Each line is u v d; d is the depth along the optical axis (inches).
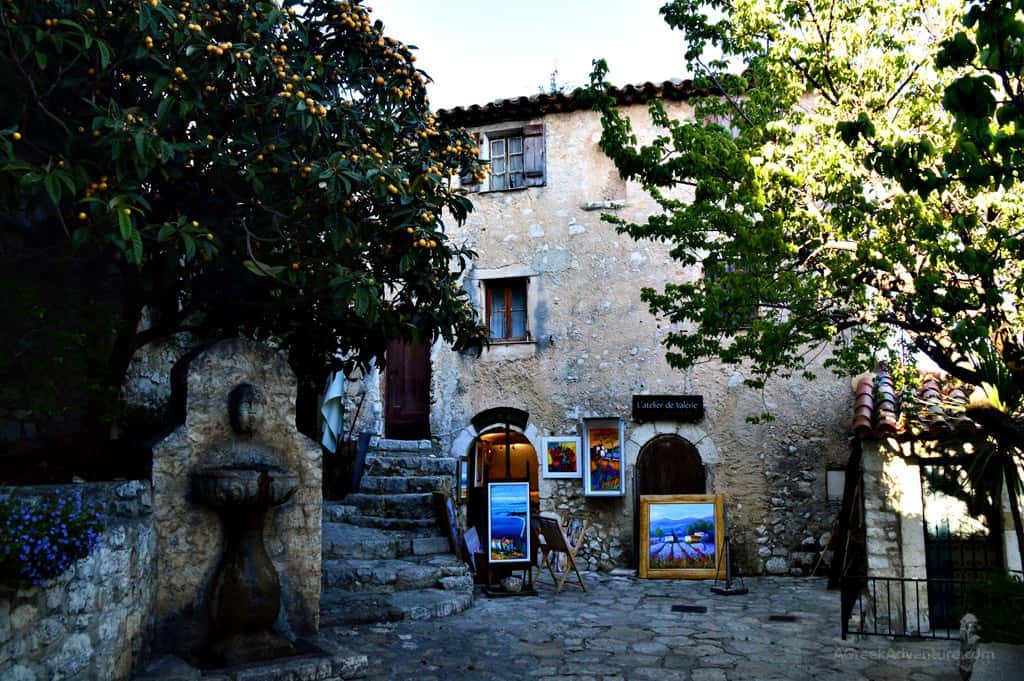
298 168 217.3
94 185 180.7
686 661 253.4
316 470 253.6
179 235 195.5
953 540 323.0
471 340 285.9
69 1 189.0
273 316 275.9
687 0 279.1
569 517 467.8
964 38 140.2
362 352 286.4
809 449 447.5
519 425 482.6
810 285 249.1
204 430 232.2
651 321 475.8
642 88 471.8
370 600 315.0
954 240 231.1
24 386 237.0
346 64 252.8
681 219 288.8
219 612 220.8
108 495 201.2
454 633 287.1
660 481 464.1
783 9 268.8
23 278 237.1
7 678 141.3
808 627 305.4
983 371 239.0
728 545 390.6
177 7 205.2
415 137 263.3
